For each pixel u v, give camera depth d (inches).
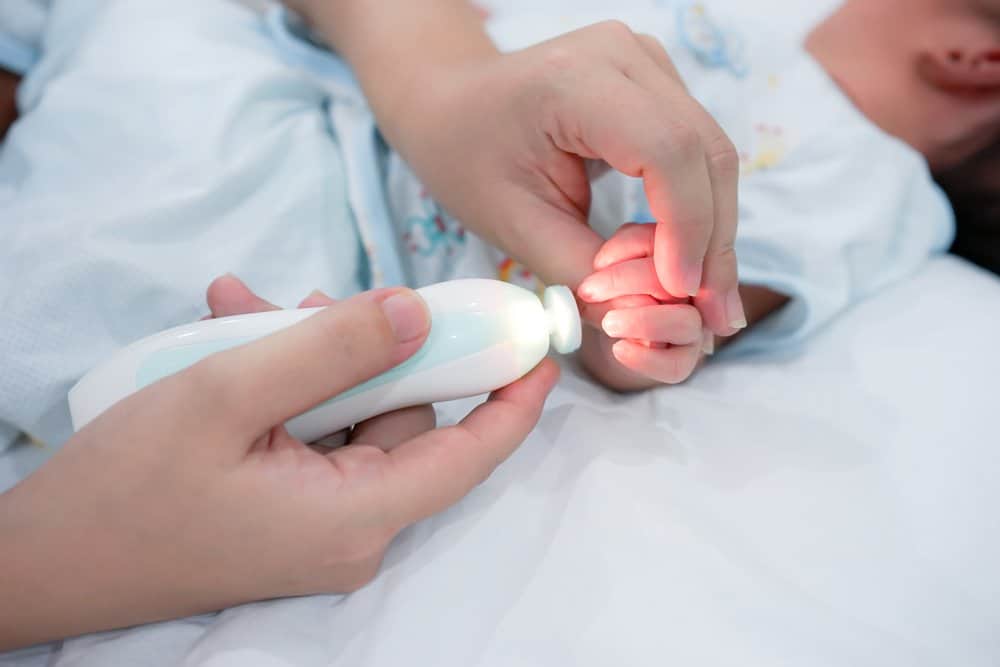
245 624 13.3
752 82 18.5
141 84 16.8
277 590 13.3
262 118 16.9
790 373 16.9
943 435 15.7
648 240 14.2
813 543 14.4
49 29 19.1
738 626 13.3
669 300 14.4
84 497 12.2
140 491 12.2
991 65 18.1
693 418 15.8
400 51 16.3
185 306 15.4
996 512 14.9
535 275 15.5
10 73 19.6
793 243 17.1
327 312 12.4
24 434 15.6
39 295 14.5
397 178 17.4
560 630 13.2
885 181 18.1
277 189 16.5
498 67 14.8
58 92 17.0
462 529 14.0
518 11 21.6
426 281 17.2
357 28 16.8
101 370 13.1
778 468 15.1
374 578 13.7
